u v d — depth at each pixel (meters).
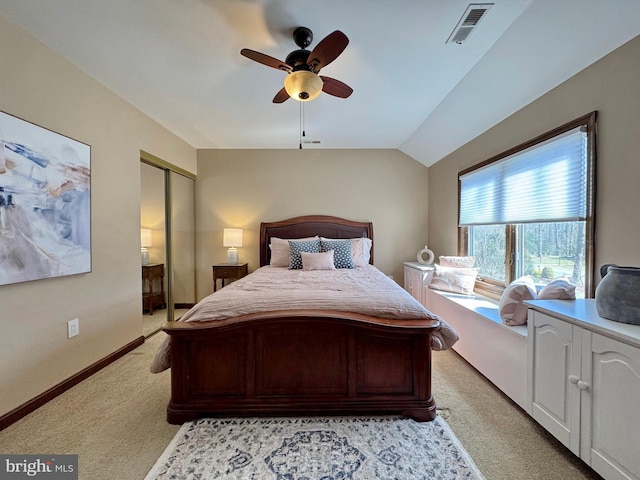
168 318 3.57
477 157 3.12
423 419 1.75
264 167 4.41
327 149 4.44
